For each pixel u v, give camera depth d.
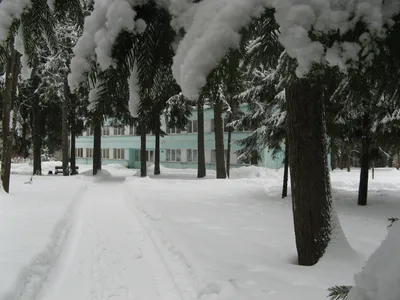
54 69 21.64
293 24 1.25
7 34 2.02
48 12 2.40
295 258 5.25
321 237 4.77
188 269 5.07
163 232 7.23
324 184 4.77
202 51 1.32
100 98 1.80
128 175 28.53
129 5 1.62
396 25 1.55
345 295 1.68
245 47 1.46
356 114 8.62
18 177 21.64
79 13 2.53
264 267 4.82
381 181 20.80
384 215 9.26
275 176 25.02
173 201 11.75
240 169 27.09
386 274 1.17
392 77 1.92
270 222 8.27
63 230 7.52
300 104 4.61
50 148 29.55
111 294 4.46
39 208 9.31
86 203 12.21
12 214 8.22
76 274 5.14
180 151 38.03
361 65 1.56
